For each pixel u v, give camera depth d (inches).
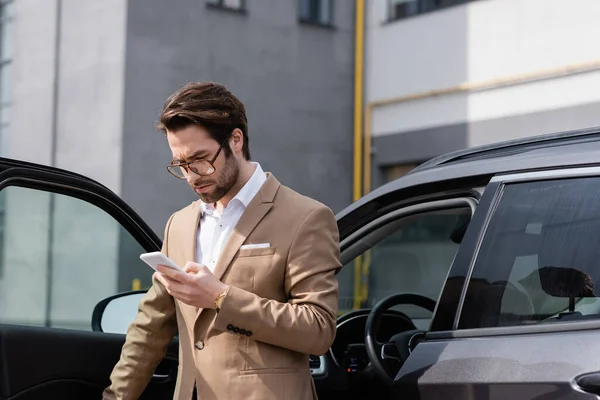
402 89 539.8
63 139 498.9
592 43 452.4
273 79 523.8
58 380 110.0
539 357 86.7
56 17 506.6
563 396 82.8
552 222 94.2
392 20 545.0
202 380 94.7
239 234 95.0
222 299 90.3
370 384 126.0
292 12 532.4
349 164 555.2
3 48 540.7
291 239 94.0
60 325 427.5
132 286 415.2
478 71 502.9
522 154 101.7
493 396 88.3
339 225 118.2
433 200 109.7
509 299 94.0
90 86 484.7
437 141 521.0
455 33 514.3
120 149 465.7
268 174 99.5
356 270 368.8
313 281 93.5
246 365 92.9
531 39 478.9
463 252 99.9
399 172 546.9
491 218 99.4
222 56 502.0
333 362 126.5
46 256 425.1
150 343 102.7
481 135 500.7
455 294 98.4
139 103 471.8
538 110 474.9
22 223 408.2
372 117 554.9
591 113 451.5
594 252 89.7
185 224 101.0
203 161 92.5
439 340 97.6
